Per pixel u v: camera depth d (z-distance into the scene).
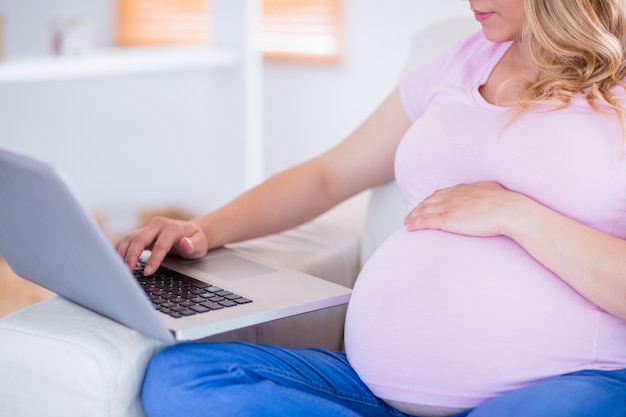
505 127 1.29
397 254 1.29
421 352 1.20
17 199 1.11
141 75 3.81
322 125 3.55
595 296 1.15
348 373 1.28
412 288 1.24
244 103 3.27
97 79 3.82
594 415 1.02
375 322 1.25
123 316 1.17
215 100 3.35
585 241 1.16
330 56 3.44
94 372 1.13
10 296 2.96
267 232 1.60
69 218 1.04
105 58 2.95
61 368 1.15
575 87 1.28
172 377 1.14
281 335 1.49
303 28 3.53
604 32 1.28
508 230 1.20
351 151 1.62
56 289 1.28
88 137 3.87
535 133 1.27
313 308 1.26
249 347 1.21
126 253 1.39
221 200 3.46
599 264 1.14
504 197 1.23
